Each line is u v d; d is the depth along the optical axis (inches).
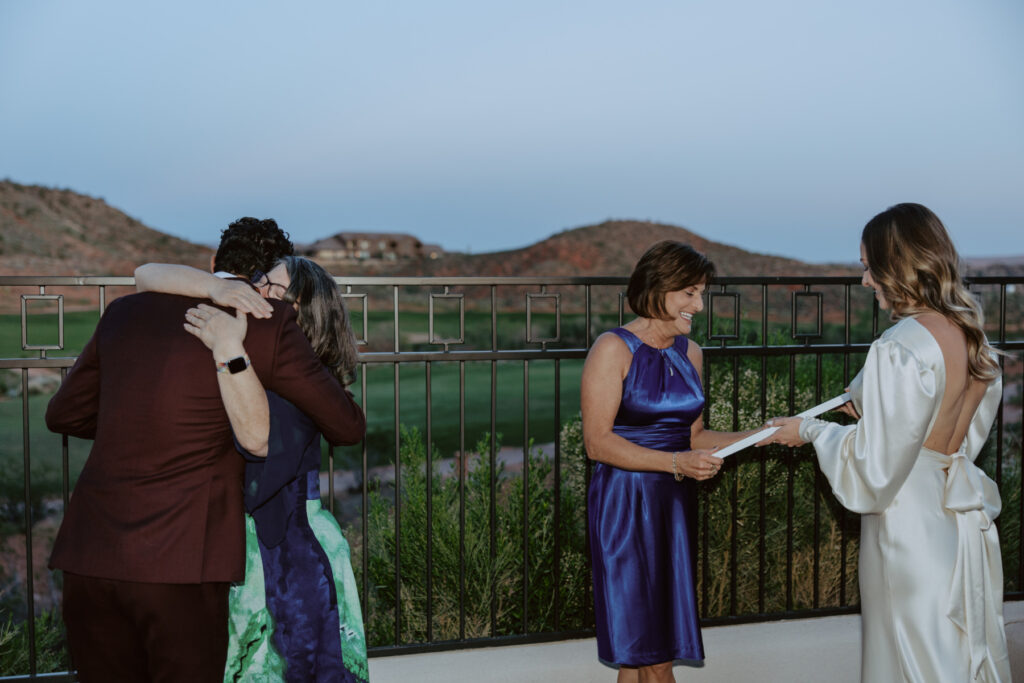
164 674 59.1
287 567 64.2
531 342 104.9
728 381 158.9
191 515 58.5
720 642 110.3
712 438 88.0
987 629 69.6
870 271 71.2
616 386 80.9
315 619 64.9
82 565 57.7
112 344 60.7
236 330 58.5
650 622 79.9
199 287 61.4
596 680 99.6
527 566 109.6
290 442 63.5
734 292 110.0
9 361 88.4
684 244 79.4
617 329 83.7
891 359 65.8
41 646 139.9
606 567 80.8
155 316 61.0
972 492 68.5
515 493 142.3
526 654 105.3
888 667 69.0
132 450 58.3
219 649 60.8
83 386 63.5
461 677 99.0
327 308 68.8
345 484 355.3
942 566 66.8
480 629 133.9
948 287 67.3
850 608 120.4
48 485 399.2
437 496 143.6
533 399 732.7
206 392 59.1
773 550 145.5
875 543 70.0
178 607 58.4
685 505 82.0
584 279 103.3
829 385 171.5
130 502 57.8
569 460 150.6
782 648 108.8
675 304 79.0
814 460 141.4
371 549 149.0
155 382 58.5
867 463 66.1
